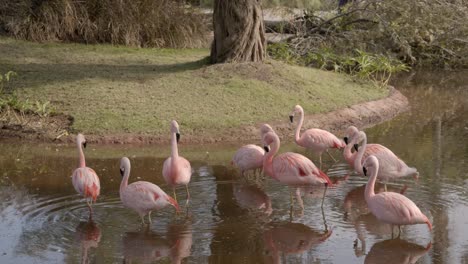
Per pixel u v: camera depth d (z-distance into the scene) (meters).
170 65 13.56
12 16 16.00
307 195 8.30
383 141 10.85
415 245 6.78
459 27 17.17
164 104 11.39
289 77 12.81
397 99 13.59
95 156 9.80
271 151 8.16
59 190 8.38
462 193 8.23
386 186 8.51
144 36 16.33
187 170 8.05
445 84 15.88
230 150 10.24
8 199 8.03
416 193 8.23
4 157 9.75
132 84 12.15
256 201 8.07
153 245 6.74
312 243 6.84
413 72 17.41
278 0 16.98
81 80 12.28
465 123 12.16
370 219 7.52
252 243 6.82
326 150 10.40
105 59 14.17
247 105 11.62
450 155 9.99
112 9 16.16
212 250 6.64
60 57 14.11
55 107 11.19
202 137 10.61
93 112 11.02
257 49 13.27
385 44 17.02
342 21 17.11
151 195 7.12
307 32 16.92
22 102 11.20
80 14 16.06
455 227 7.18
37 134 10.56
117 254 6.52
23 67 13.10
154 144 10.41
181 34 16.55
